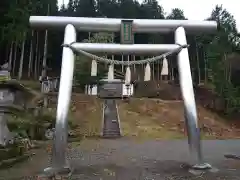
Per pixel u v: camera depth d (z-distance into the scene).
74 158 11.53
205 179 7.62
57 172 8.01
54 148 8.23
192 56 57.28
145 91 46.38
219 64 46.28
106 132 23.91
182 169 8.95
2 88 10.09
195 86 49.38
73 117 27.80
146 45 9.82
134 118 29.17
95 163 10.27
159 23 10.22
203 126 30.28
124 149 14.73
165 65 9.76
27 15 38.50
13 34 37.16
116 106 33.03
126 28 9.97
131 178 7.79
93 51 9.62
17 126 14.62
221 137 25.73
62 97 8.74
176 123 29.03
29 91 11.36
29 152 12.04
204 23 10.42
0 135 10.03
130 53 9.84
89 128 24.91
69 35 9.66
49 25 9.93
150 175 8.13
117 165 9.83
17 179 7.55
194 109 9.11
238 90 44.12
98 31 10.34
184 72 9.59
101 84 43.19
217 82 44.66
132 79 43.22
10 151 10.07
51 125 19.66
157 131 25.28
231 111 39.16
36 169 8.86
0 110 10.05
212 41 50.53
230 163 10.16
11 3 37.38
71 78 9.14
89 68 41.50
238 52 50.22
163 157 11.77
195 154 8.81
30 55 48.81
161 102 34.91
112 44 9.74
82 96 35.53
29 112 18.67
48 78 38.56
